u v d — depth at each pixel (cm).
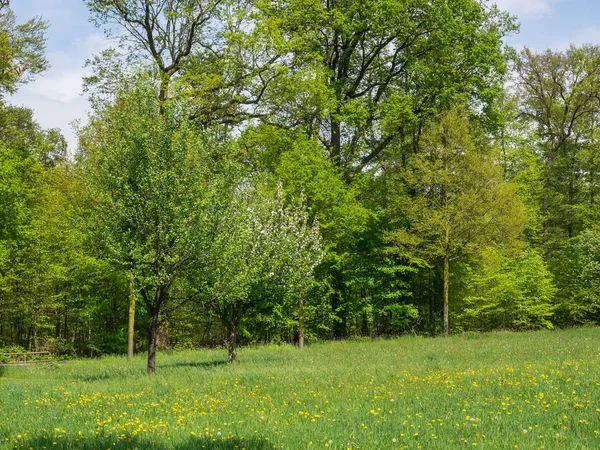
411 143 3994
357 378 1460
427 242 3400
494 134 3784
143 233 1745
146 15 3114
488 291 3856
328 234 3052
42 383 1642
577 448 724
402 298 3800
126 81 1914
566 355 1855
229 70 3184
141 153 1748
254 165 3166
